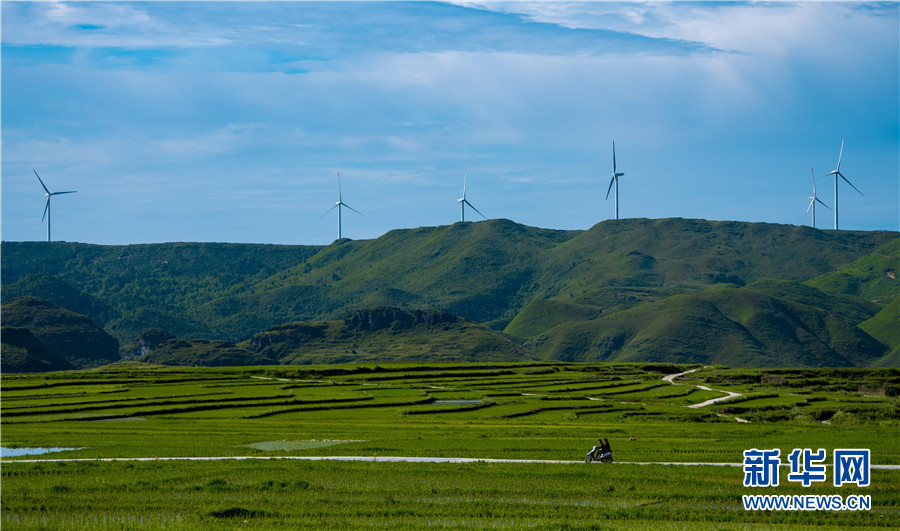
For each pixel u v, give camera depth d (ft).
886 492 206.08
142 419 400.06
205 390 540.11
